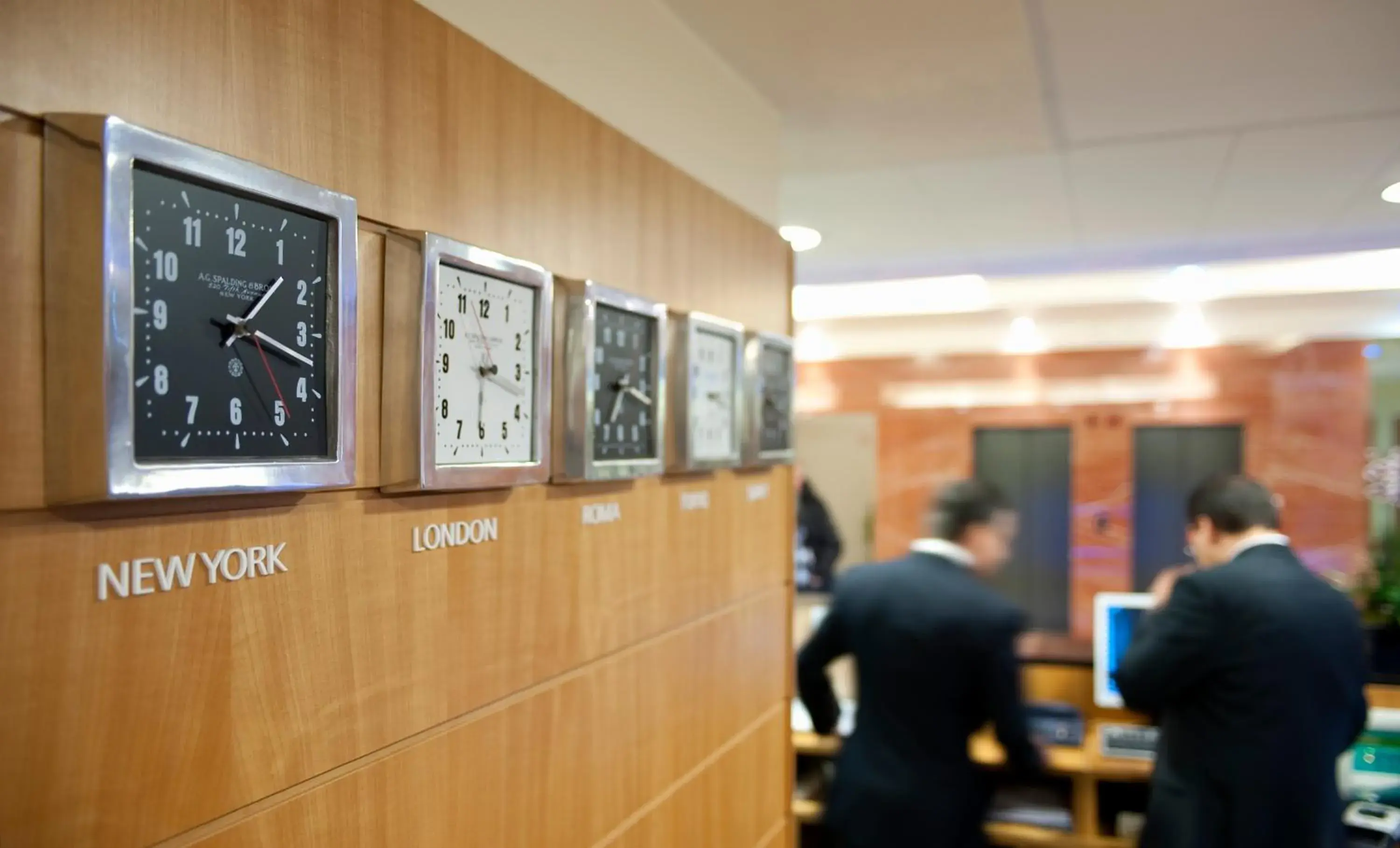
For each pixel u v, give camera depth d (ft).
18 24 2.18
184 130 2.55
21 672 2.19
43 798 2.23
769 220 7.20
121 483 2.23
